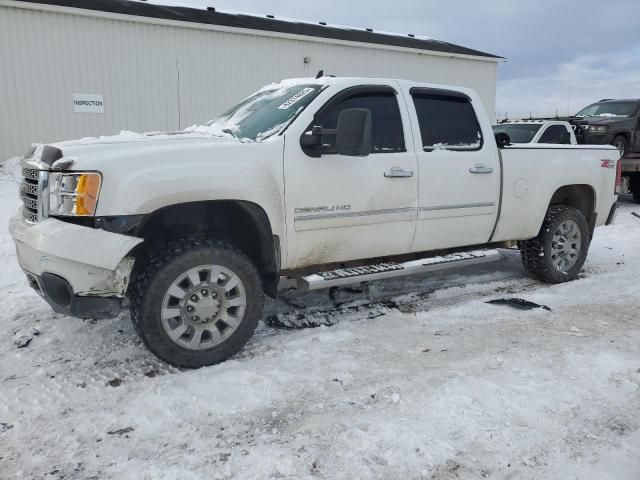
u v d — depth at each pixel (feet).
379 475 8.32
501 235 17.48
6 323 14.49
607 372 11.85
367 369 11.90
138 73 47.96
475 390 10.90
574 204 20.10
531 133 36.55
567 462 8.70
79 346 13.10
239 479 8.21
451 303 16.63
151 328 11.34
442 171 15.49
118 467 8.50
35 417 9.95
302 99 14.01
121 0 52.49
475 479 8.27
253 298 12.43
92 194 10.67
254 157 12.39
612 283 18.95
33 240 10.94
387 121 14.87
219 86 52.44
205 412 10.09
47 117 44.62
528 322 14.96
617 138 45.19
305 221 13.25
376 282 18.66
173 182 11.21
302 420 9.84
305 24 65.87
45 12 43.21
